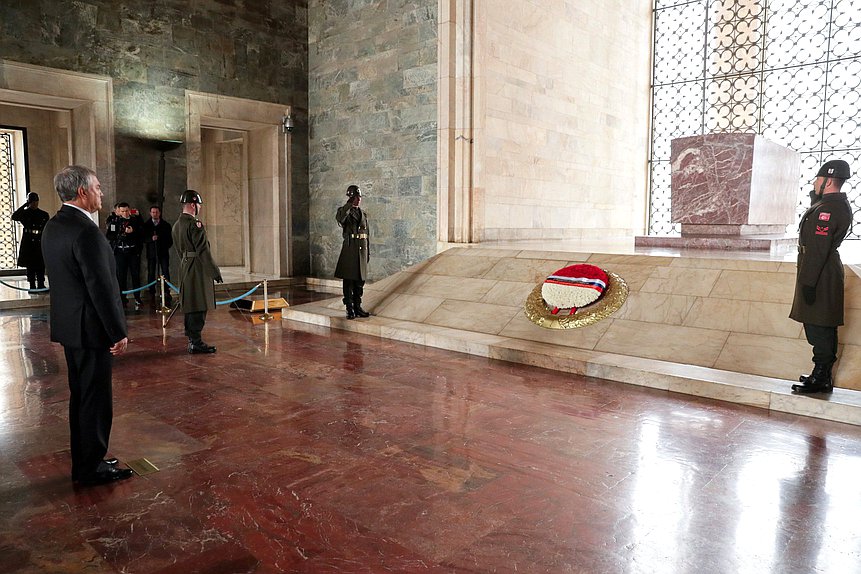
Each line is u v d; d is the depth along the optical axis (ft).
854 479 13.11
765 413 17.53
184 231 24.36
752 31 53.11
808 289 17.33
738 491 12.51
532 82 45.52
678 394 19.48
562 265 30.32
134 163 41.50
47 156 55.88
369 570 9.64
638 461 14.08
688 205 38.27
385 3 43.73
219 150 64.54
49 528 10.98
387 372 22.13
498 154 42.73
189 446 14.98
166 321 32.01
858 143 47.96
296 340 27.78
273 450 14.73
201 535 10.75
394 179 44.29
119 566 9.75
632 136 58.34
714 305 23.62
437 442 15.26
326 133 49.19
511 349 23.85
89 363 12.39
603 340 23.95
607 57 53.98
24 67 36.32
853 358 19.10
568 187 50.08
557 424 16.60
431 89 41.29
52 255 12.04
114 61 40.14
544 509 11.73
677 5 58.03
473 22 39.58
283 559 9.97
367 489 12.59
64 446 15.05
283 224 50.03
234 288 46.55
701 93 56.90
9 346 25.80
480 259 33.99
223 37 45.34
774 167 39.32
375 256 46.09
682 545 10.41
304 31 49.96
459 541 10.53
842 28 48.03
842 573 9.60
